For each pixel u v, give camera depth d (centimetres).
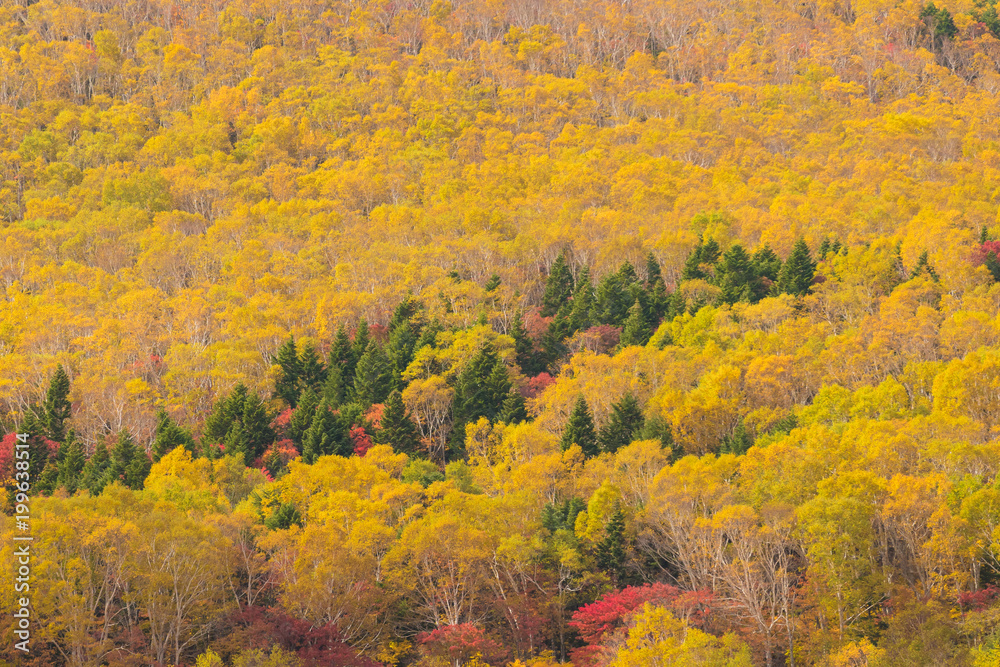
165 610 14075
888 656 13900
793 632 14662
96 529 14150
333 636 14462
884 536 15575
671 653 13075
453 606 15538
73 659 13412
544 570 15975
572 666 14362
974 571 14862
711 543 15450
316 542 15138
